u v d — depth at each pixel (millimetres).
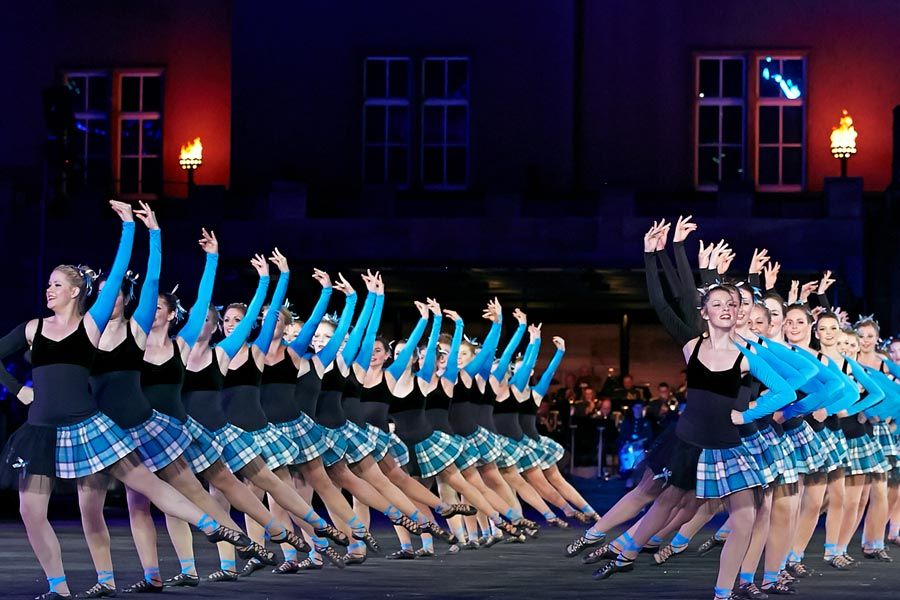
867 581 13000
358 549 14422
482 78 37125
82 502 11164
